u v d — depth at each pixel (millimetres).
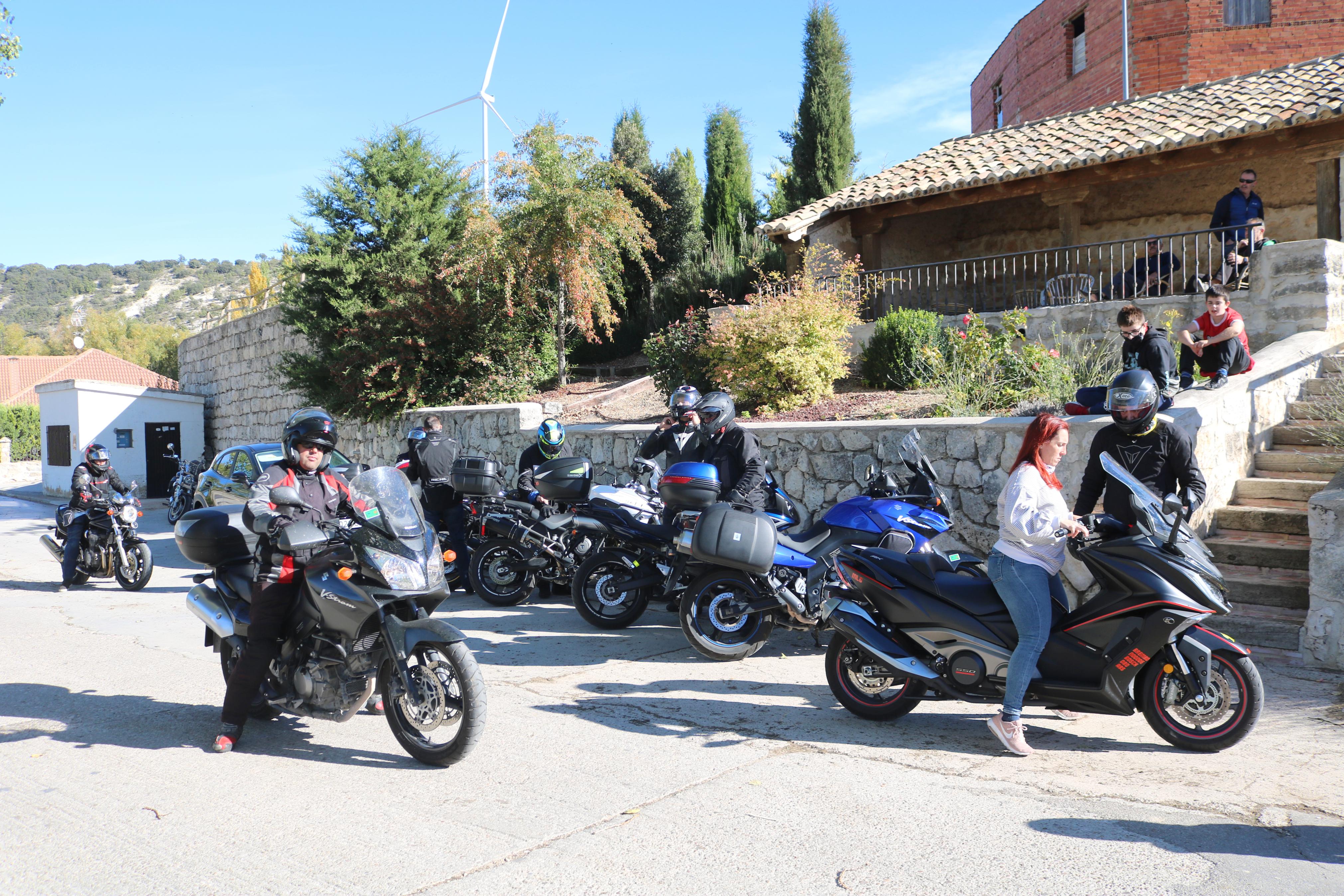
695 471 6434
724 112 23766
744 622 6383
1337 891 3068
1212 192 14484
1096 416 6898
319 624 4703
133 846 3588
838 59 21609
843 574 5184
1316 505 5629
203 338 29219
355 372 17172
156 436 26875
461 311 16766
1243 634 6094
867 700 5137
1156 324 10523
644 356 19453
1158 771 4188
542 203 15375
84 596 9883
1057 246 16031
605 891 3160
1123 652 4383
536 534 8180
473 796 4039
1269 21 16844
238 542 5379
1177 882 3150
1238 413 7363
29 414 43656
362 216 18531
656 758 4504
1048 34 20547
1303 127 11477
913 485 6723
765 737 4805
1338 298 9125
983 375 10000
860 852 3434
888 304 16203
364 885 3230
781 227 14586
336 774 4359
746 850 3461
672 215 21953
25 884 3285
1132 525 5066
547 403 14938
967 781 4141
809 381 11016
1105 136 13555
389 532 4430
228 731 4746
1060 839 3502
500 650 6816
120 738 4945
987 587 4812
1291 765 4188
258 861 3432
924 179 14578
